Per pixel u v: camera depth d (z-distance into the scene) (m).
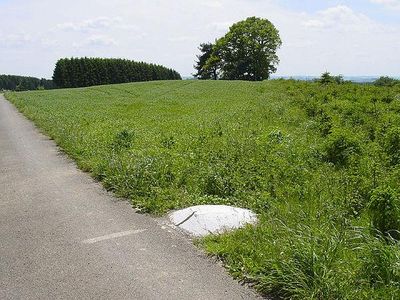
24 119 24.84
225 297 4.29
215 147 11.06
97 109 29.47
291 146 10.55
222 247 5.21
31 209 7.32
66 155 12.20
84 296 4.40
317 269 4.24
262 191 7.37
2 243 5.84
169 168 8.82
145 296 4.36
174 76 136.25
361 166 8.53
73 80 105.69
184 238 5.80
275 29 77.06
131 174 8.45
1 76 143.25
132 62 117.62
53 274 4.89
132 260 5.18
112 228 6.26
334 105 18.33
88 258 5.27
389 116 13.70
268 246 4.97
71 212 7.06
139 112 25.70
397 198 5.59
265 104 23.52
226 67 79.19
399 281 4.11
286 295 4.24
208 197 7.30
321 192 7.12
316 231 5.15
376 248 4.44
